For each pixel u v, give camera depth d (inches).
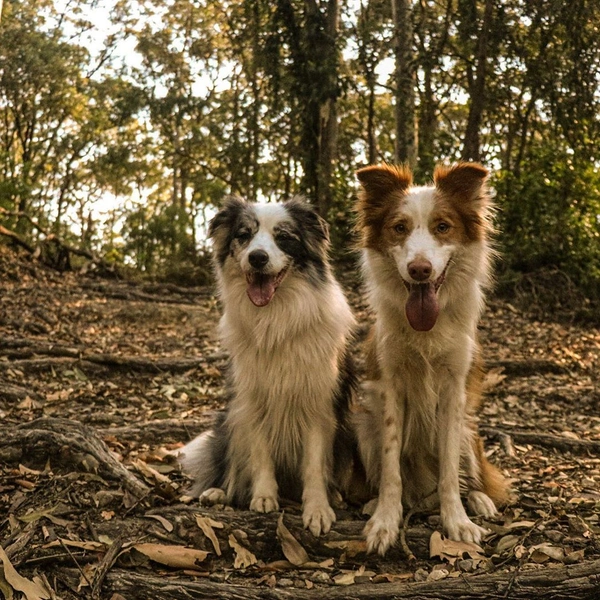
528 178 188.7
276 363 63.2
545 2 196.5
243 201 69.6
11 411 88.3
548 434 86.7
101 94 512.7
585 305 171.9
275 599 51.2
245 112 290.7
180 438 82.5
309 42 226.5
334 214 217.3
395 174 64.3
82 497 61.3
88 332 138.0
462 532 58.7
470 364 63.4
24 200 324.5
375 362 64.4
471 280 62.6
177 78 390.0
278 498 64.0
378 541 57.4
